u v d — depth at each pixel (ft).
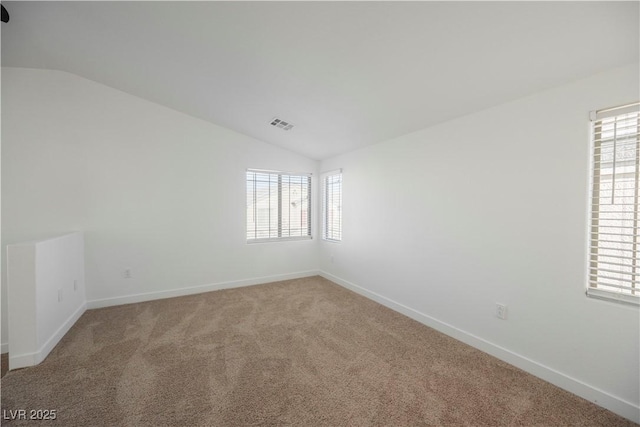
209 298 11.28
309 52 6.30
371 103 8.01
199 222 11.93
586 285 5.41
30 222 9.20
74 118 9.74
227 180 12.48
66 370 6.33
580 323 5.46
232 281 12.73
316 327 8.61
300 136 11.76
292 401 5.34
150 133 10.92
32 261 6.65
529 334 6.24
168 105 11.01
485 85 6.15
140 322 8.91
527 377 6.07
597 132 5.29
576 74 5.27
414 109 7.80
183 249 11.64
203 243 12.03
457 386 5.78
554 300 5.82
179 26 6.27
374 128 9.58
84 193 9.93
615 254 5.21
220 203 12.35
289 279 14.21
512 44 4.89
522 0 4.04
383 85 7.00
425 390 5.65
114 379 6.00
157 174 11.09
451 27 4.80
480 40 4.95
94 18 6.48
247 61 7.16
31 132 9.19
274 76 7.63
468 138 7.48
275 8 5.17
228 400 5.36
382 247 10.63
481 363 6.62
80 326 8.62
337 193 13.71
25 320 6.56
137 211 10.77
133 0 5.66
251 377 6.08
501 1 4.11
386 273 10.45
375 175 11.00
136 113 10.67
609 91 5.01
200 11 5.63
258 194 13.39
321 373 6.23
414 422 4.82
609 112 5.04
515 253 6.46
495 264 6.87
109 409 5.11
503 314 6.71
